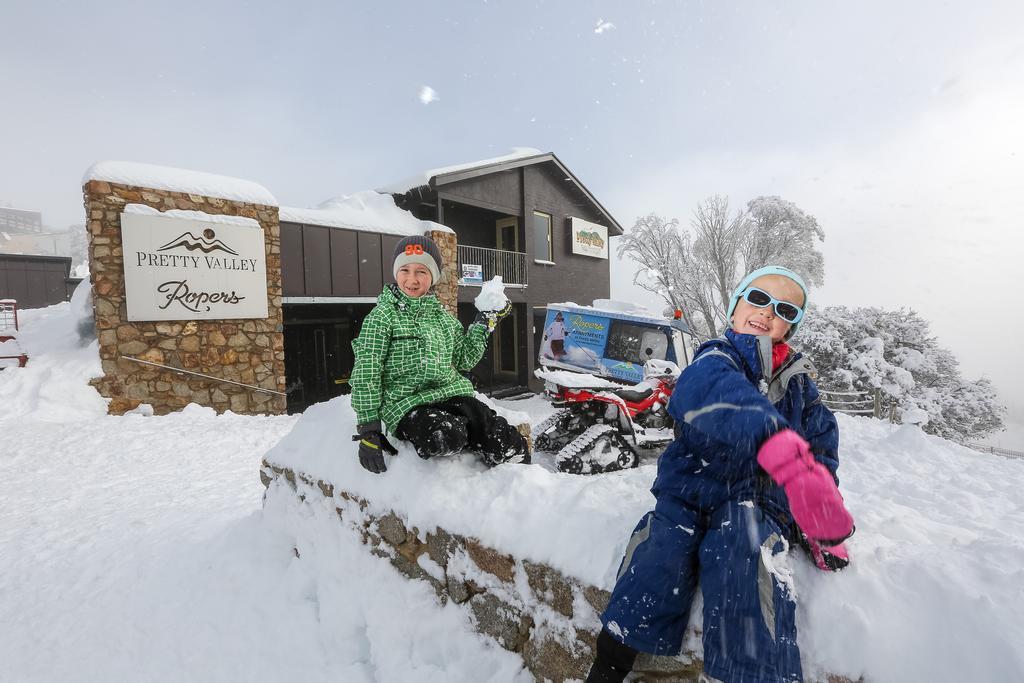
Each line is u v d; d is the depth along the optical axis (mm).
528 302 16500
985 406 17000
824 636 1005
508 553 1578
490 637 1684
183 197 8188
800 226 16016
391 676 1791
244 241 8742
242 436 6293
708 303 17094
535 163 16609
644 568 1132
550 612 1473
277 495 2760
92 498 4027
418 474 1996
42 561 2920
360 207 12664
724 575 1016
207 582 2553
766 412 967
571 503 1599
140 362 7809
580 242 18875
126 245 7598
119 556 2947
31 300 17172
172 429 6512
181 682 1956
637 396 5559
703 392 1056
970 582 1002
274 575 2482
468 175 14070
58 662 2088
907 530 1275
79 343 8312
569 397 5289
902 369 14930
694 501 1170
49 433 6051
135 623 2311
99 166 7531
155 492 4176
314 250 10594
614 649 1152
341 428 2566
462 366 2352
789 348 1261
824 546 1012
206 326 8453
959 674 876
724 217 16828
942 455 5559
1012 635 864
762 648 946
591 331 9852
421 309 2107
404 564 2008
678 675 1208
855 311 16656
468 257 15273
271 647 2080
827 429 1296
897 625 964
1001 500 3992
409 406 1970
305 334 12469
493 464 2062
